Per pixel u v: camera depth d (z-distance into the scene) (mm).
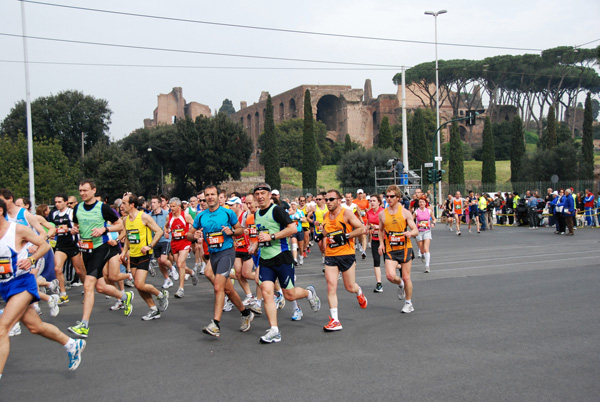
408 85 102875
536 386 4922
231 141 63969
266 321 8172
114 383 5344
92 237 7691
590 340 6469
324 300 9766
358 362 5801
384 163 53250
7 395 5086
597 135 110125
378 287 10539
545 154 54344
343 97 98312
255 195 7074
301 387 5035
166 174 68938
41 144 47812
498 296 9484
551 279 11180
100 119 72625
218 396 4859
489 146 64938
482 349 6188
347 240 7586
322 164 89688
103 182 53188
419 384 5035
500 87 96875
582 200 28172
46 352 6699
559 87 87750
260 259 7082
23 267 5328
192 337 7219
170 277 12758
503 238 22453
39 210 12469
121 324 8195
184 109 116500
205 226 7305
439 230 29562
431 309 8570
